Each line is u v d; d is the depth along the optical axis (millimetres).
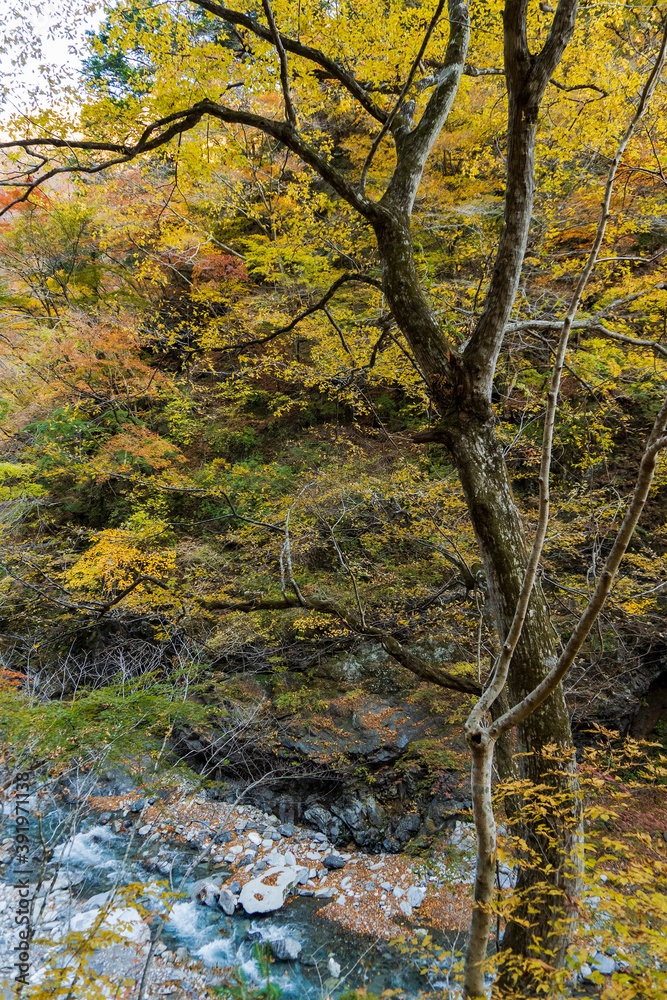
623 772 6406
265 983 5020
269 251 8156
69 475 11203
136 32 3594
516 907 2725
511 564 2891
